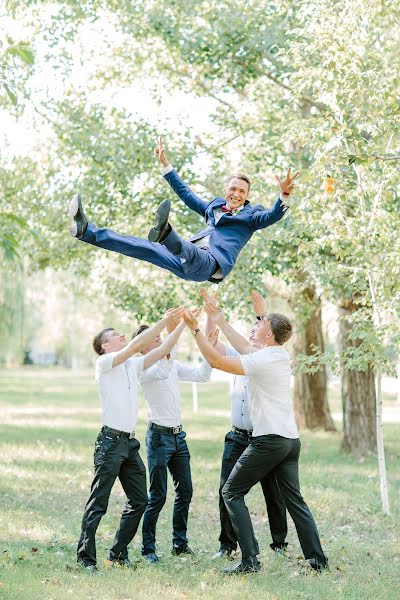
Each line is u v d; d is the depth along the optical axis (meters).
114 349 6.87
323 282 11.73
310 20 10.66
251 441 6.69
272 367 6.55
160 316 15.95
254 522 9.16
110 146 14.18
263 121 14.27
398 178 9.36
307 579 6.54
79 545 6.62
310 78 9.67
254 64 13.60
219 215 5.81
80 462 13.78
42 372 68.81
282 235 11.89
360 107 9.09
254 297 7.44
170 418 7.27
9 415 24.75
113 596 5.80
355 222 9.63
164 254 5.21
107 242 5.05
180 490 7.35
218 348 7.47
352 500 10.66
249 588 6.18
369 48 9.45
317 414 20.38
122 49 15.88
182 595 5.93
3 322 24.03
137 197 14.42
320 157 8.55
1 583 5.89
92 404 30.78
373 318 9.80
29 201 15.11
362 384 16.03
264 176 15.22
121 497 10.51
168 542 7.93
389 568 7.08
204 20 13.64
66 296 44.31
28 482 11.23
